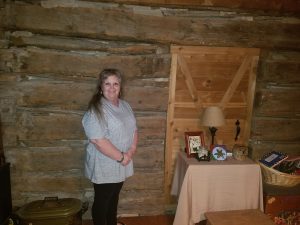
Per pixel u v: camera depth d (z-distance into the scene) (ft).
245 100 9.97
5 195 8.25
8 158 8.60
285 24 9.19
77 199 8.45
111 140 6.91
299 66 9.58
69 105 8.63
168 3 8.38
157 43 8.81
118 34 8.39
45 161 8.84
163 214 10.00
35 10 7.88
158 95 9.05
